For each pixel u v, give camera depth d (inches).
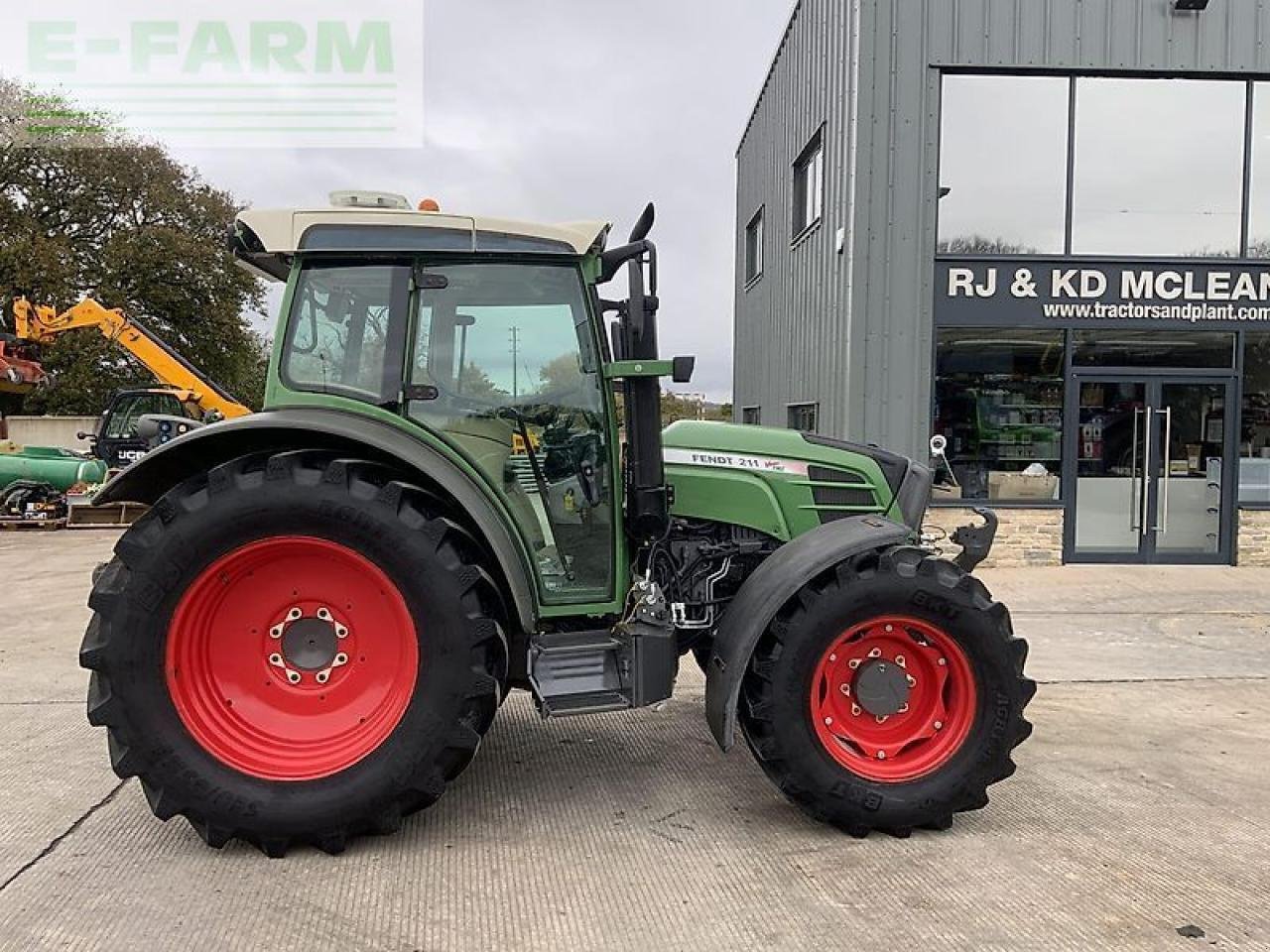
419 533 124.9
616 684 136.5
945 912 112.3
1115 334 388.2
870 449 165.3
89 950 102.3
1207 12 377.1
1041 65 375.6
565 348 144.2
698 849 129.5
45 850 126.8
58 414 988.6
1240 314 387.2
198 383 521.3
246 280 1116.5
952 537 169.3
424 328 140.4
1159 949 104.5
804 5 468.1
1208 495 392.5
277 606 129.8
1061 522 388.2
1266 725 187.6
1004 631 136.2
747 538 160.2
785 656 132.3
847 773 133.1
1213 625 283.7
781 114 529.0
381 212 137.2
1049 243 386.3
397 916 110.5
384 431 133.7
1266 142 387.5
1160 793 150.9
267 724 129.1
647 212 139.1
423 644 125.8
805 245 466.9
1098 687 215.6
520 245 139.9
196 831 129.4
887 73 372.5
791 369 501.0
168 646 123.4
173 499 125.0
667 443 160.7
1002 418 389.7
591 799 146.9
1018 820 140.2
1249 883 120.3
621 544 146.1
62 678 216.1
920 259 378.0
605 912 111.9
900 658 139.6
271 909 111.7
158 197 1059.9
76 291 1016.2
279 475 124.8
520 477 144.5
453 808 142.7
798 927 108.7
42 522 539.2
